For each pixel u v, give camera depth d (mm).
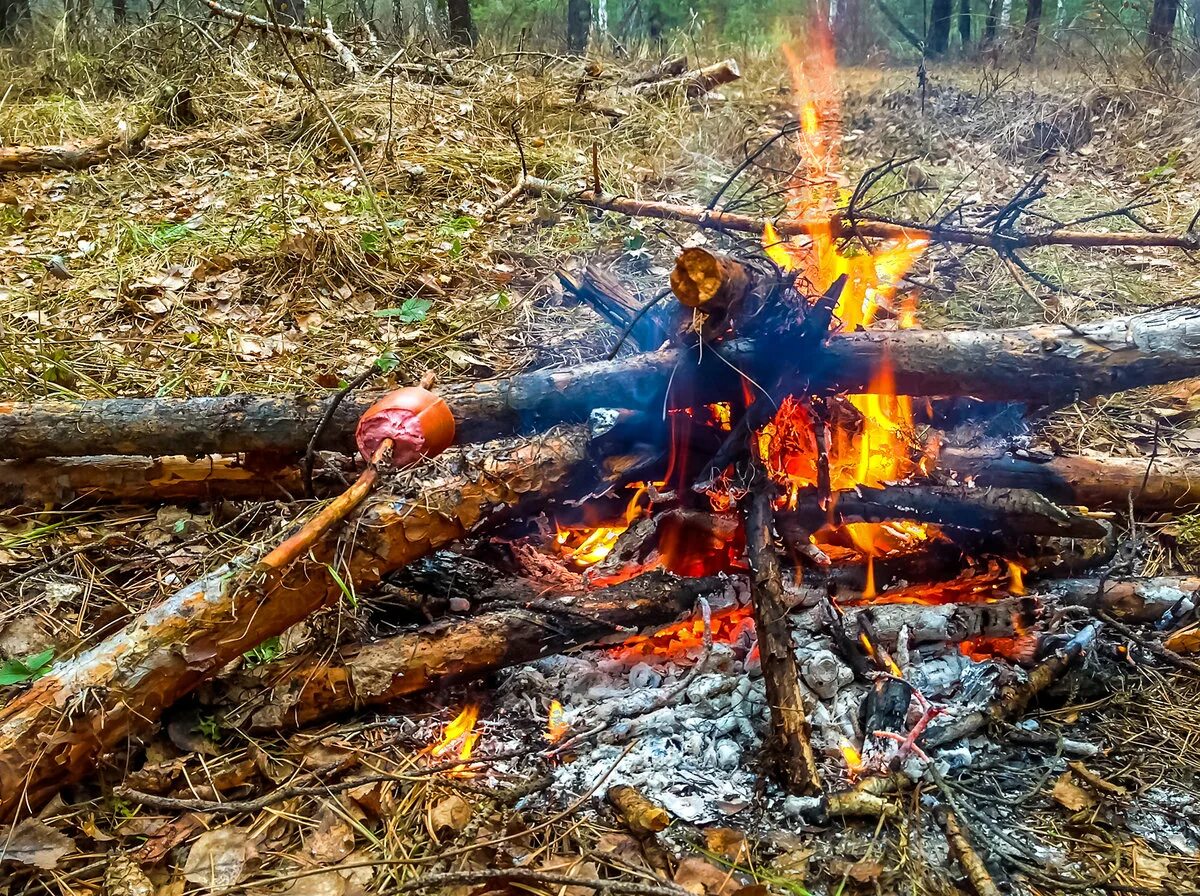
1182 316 2338
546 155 5473
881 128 6160
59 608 2455
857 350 2289
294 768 2045
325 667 2148
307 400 2643
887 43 9281
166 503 2863
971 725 2064
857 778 1962
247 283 4047
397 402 2293
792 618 2258
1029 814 1914
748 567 2162
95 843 1886
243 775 2008
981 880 1720
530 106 6121
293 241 4195
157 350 3551
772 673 1980
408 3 8680
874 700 2104
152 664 1953
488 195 5000
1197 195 5062
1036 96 6316
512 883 1775
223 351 3564
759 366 2213
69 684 1912
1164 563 2643
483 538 2520
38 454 2693
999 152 5824
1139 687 2240
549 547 2588
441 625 2219
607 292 2783
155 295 3930
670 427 2396
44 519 2787
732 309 2098
